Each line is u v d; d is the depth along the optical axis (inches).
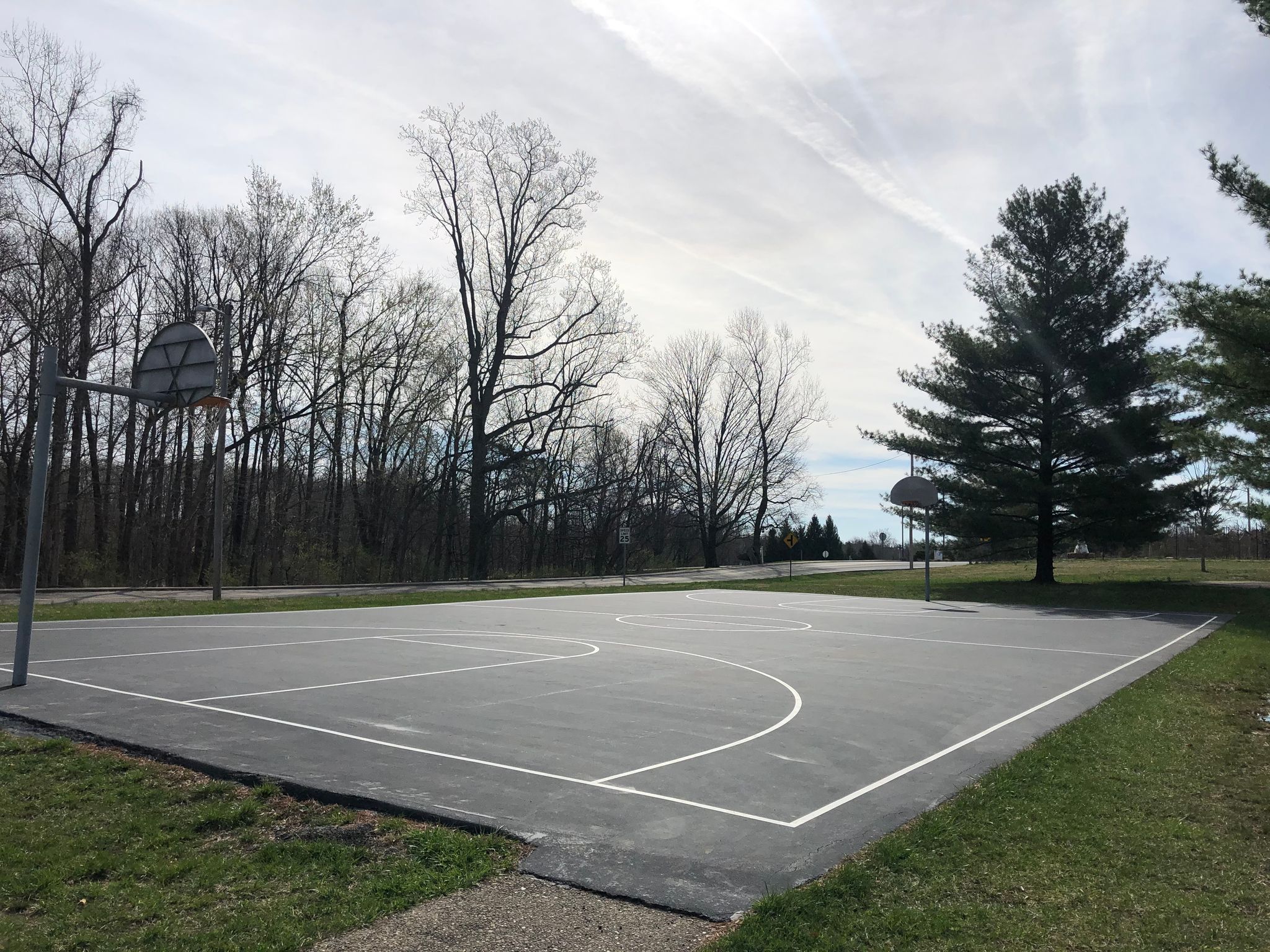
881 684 486.9
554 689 449.7
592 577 1942.7
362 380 1672.0
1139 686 488.7
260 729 339.0
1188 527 1971.0
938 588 1390.3
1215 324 708.7
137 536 1497.3
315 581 1588.3
